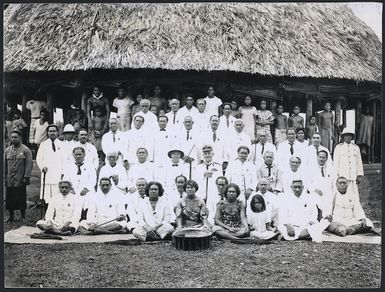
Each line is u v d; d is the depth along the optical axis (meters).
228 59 9.91
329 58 10.28
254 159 10.12
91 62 9.80
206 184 9.80
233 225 9.41
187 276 8.29
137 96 10.33
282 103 10.47
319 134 10.38
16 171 9.93
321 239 9.42
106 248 9.05
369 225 9.73
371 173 10.21
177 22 10.24
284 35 10.37
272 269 8.48
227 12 10.46
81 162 9.95
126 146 10.08
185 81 10.27
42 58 10.00
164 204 9.43
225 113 10.20
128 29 10.16
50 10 10.57
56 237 9.39
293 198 9.60
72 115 10.35
